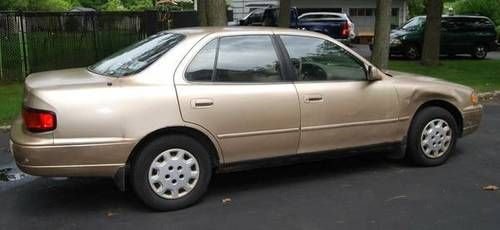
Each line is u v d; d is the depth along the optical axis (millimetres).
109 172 4836
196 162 5180
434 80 6590
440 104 6527
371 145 6039
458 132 6684
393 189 5699
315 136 5656
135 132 4828
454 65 18078
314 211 5113
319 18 26281
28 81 5180
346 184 5891
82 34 14516
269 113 5375
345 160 6793
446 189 5680
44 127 4652
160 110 4914
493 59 21844
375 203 5301
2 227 4855
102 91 4785
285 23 17062
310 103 5574
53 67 14336
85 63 14641
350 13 34469
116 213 5152
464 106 6621
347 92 5781
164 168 5055
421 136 6328
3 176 6402
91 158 4738
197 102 5047
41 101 4672
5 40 13703
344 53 5887
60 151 4664
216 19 10555
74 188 5926
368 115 5926
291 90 5492
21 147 4707
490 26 22016
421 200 5363
